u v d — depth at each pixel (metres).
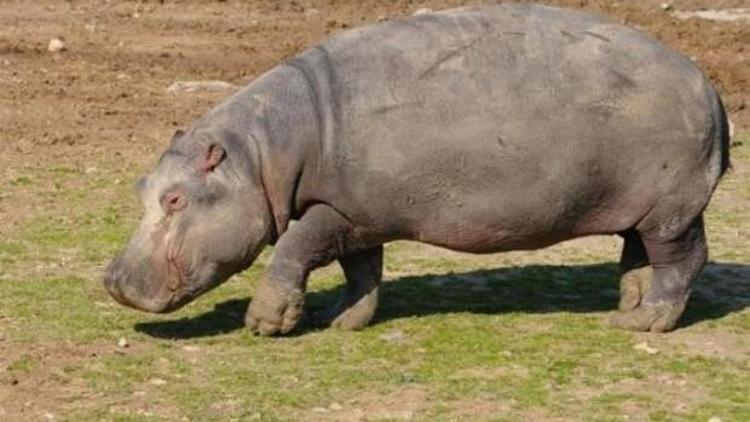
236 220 18.44
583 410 16.69
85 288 21.02
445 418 16.34
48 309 19.95
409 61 18.53
